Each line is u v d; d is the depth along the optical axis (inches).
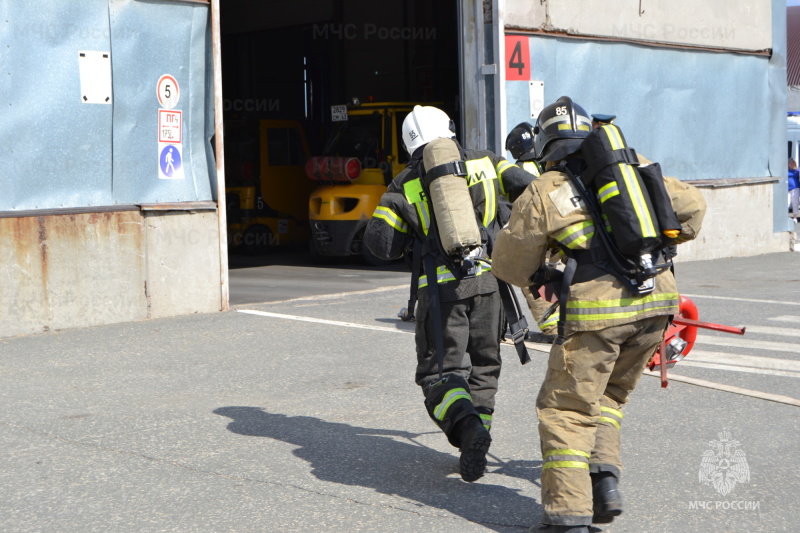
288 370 295.9
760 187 682.8
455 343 193.0
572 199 157.6
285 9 903.7
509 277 164.2
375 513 176.7
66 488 190.5
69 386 275.9
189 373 292.0
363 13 877.8
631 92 596.7
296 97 950.4
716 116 654.5
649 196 154.9
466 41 519.5
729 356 321.4
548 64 543.5
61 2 362.0
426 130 197.0
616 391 170.6
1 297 344.8
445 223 185.0
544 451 159.9
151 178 393.1
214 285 410.3
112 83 378.9
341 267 641.0
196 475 198.5
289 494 187.0
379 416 244.1
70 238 362.0
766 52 688.4
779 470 200.7
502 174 198.2
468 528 169.3
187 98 404.8
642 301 157.1
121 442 221.6
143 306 386.6
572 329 156.9
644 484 192.4
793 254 689.6
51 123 361.4
